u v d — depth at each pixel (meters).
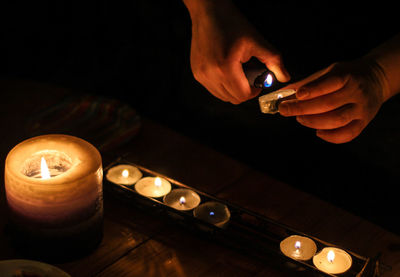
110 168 1.05
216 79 1.09
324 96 1.00
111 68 1.78
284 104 1.01
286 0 1.33
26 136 1.11
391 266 0.97
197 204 1.01
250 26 1.09
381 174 1.30
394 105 1.26
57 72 1.84
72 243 0.94
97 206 0.95
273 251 0.95
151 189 1.03
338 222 1.02
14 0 2.07
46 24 2.05
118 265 0.96
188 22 1.52
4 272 0.90
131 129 1.12
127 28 1.80
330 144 1.36
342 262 0.95
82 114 1.16
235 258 0.97
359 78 1.01
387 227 1.30
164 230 1.00
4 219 1.00
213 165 1.10
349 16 1.30
